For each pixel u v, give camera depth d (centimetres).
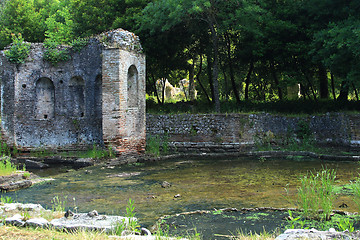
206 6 2192
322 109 2492
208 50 2866
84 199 1070
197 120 2252
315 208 834
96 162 1752
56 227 648
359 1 2092
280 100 2825
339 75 2233
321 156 1848
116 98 1856
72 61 2081
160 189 1197
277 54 2562
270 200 1004
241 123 2198
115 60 1855
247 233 716
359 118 2073
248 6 2227
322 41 2223
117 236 581
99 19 2617
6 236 572
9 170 1412
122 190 1190
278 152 2023
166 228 771
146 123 2370
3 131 2088
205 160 1902
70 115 2103
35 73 2106
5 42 3356
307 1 2402
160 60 2838
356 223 747
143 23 2405
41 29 3581
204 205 974
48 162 1884
